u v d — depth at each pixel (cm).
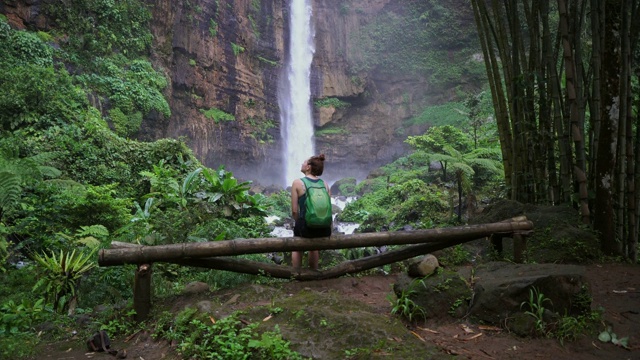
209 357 330
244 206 1109
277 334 338
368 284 508
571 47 654
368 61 4028
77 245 721
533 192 745
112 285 584
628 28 636
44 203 836
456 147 1909
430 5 4012
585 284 402
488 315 381
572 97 652
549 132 716
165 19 2389
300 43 3747
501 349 341
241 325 361
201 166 1498
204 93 2794
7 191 755
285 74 3575
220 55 2950
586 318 384
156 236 682
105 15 2005
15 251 734
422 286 400
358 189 2525
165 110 2064
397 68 4025
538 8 711
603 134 646
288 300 399
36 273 576
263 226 1067
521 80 718
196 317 381
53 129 1294
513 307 376
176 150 1448
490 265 472
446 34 3969
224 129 2898
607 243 641
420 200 1483
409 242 492
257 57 3338
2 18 1614
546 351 340
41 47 1622
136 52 2169
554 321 368
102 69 1902
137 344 389
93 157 1272
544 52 705
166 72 2347
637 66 717
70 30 1872
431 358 316
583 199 659
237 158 3009
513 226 525
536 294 378
